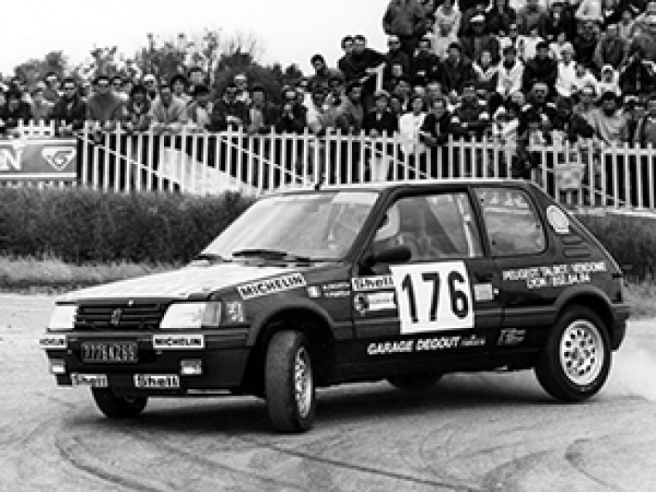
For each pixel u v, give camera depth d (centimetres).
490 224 1716
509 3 4316
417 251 1628
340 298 1526
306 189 1742
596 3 4181
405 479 1220
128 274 3434
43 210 3591
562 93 3938
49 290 3288
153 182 3788
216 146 3781
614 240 3609
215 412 1666
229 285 1453
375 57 3912
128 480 1212
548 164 3831
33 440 1430
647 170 3925
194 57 4544
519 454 1356
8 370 2020
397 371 1590
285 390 1436
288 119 3781
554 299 1725
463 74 3941
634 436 1471
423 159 3772
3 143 3784
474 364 1664
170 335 1421
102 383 1477
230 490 1168
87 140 3797
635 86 4034
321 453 1351
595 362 1766
